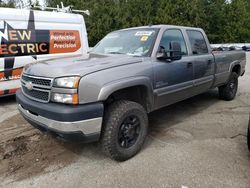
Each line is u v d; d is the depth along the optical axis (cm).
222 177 304
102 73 310
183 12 3847
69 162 344
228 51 605
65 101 290
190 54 467
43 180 304
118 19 3553
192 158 347
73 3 3741
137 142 356
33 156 359
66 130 286
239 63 638
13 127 466
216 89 748
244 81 941
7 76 622
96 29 3466
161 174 311
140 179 302
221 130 444
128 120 343
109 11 3559
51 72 306
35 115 321
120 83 319
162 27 426
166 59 394
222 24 4238
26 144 394
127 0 3934
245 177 304
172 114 532
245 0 4681
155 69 375
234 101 634
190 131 441
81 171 322
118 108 329
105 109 330
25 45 643
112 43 451
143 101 376
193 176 306
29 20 650
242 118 504
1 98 710
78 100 289
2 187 291
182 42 460
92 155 362
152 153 363
